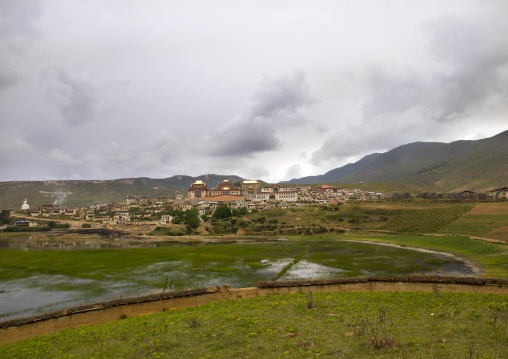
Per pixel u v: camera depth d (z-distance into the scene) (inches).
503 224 4151.1
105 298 1910.7
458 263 2753.4
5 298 1950.1
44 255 3673.7
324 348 636.1
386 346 612.4
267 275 2448.3
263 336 739.4
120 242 5442.9
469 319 783.1
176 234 6560.0
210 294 1322.6
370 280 1398.9
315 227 6397.6
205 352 674.8
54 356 749.9
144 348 732.7
